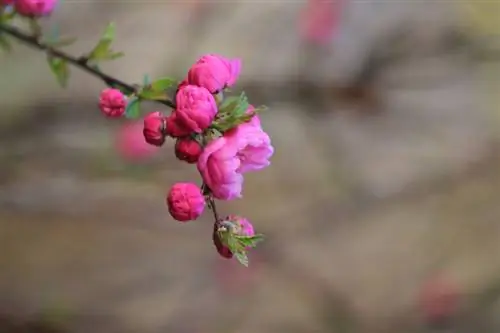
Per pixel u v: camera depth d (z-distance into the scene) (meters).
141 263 0.98
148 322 0.96
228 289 0.98
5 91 1.02
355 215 1.01
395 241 1.00
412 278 0.98
